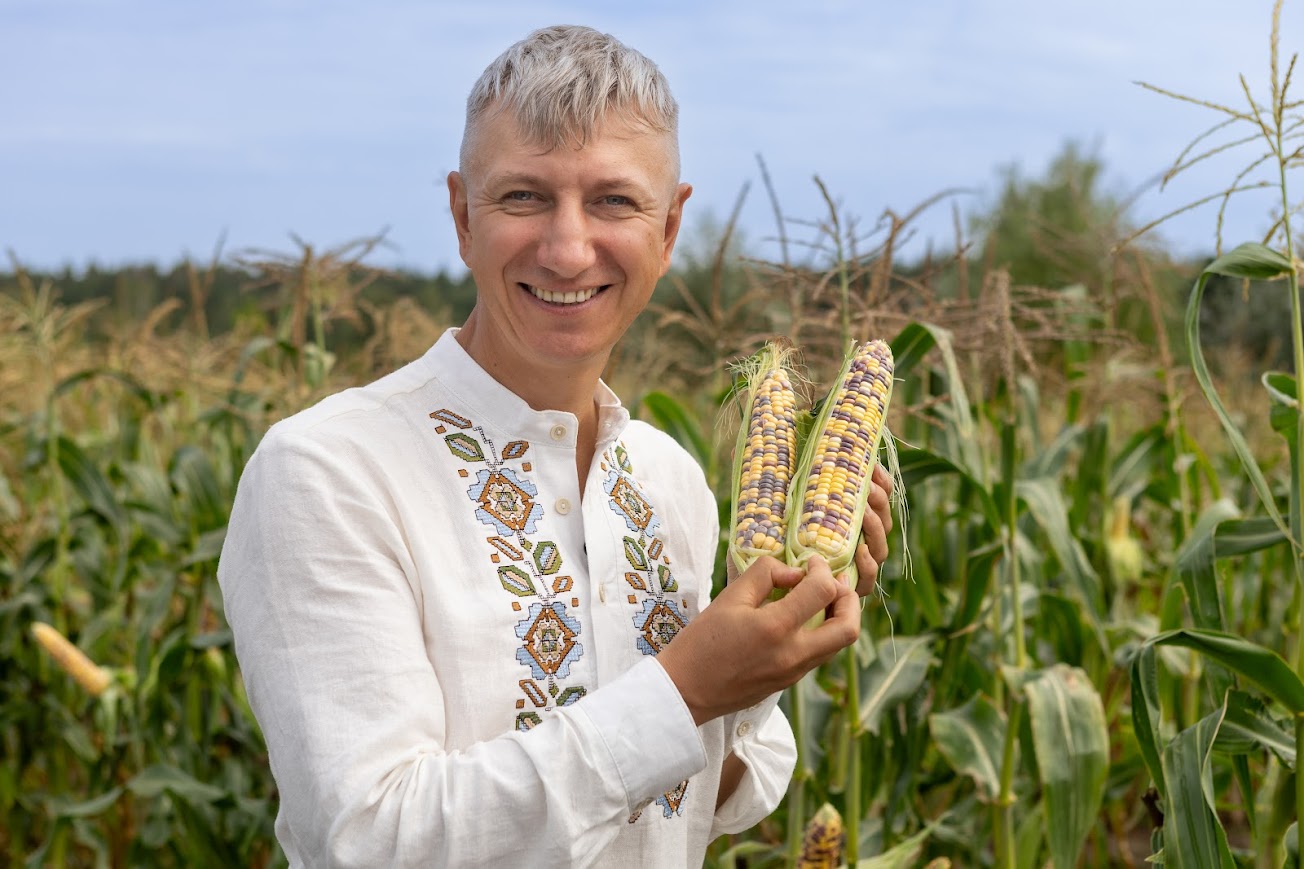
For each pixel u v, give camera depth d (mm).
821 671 4199
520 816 1546
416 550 1747
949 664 3771
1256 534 2855
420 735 1635
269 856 5203
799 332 3455
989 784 3447
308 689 1632
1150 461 5363
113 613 5578
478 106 1812
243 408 5633
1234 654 2484
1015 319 3939
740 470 2049
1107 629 4590
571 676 1790
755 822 2211
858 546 1937
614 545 1915
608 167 1752
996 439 5117
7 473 6957
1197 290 2629
